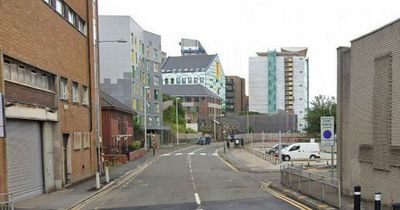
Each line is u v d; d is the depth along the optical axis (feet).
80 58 107.14
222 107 592.19
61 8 93.25
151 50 325.21
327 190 56.08
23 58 69.62
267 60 556.51
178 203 64.23
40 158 79.82
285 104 554.87
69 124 94.94
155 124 329.31
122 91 271.28
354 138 65.57
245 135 324.19
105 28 271.08
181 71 570.46
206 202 64.69
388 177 55.52
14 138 68.08
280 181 92.38
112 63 271.08
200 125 502.38
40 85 80.53
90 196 74.95
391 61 55.01
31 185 74.59
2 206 53.93
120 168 141.79
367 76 61.52
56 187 85.92
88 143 112.16
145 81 312.09
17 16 67.46
